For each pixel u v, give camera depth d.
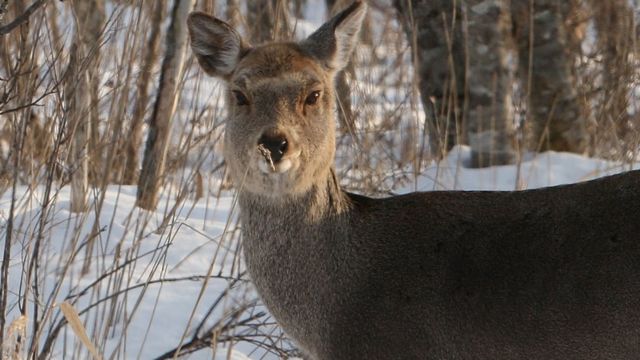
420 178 15.30
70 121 12.59
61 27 16.78
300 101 8.93
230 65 9.39
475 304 8.69
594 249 8.40
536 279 8.54
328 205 9.12
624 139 16.73
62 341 11.07
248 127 8.91
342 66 9.45
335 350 9.07
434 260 8.88
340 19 9.33
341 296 9.03
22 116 10.65
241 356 10.99
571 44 19.22
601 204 8.53
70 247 12.04
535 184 14.77
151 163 14.27
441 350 8.81
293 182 8.88
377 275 8.99
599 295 8.31
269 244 9.10
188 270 12.72
